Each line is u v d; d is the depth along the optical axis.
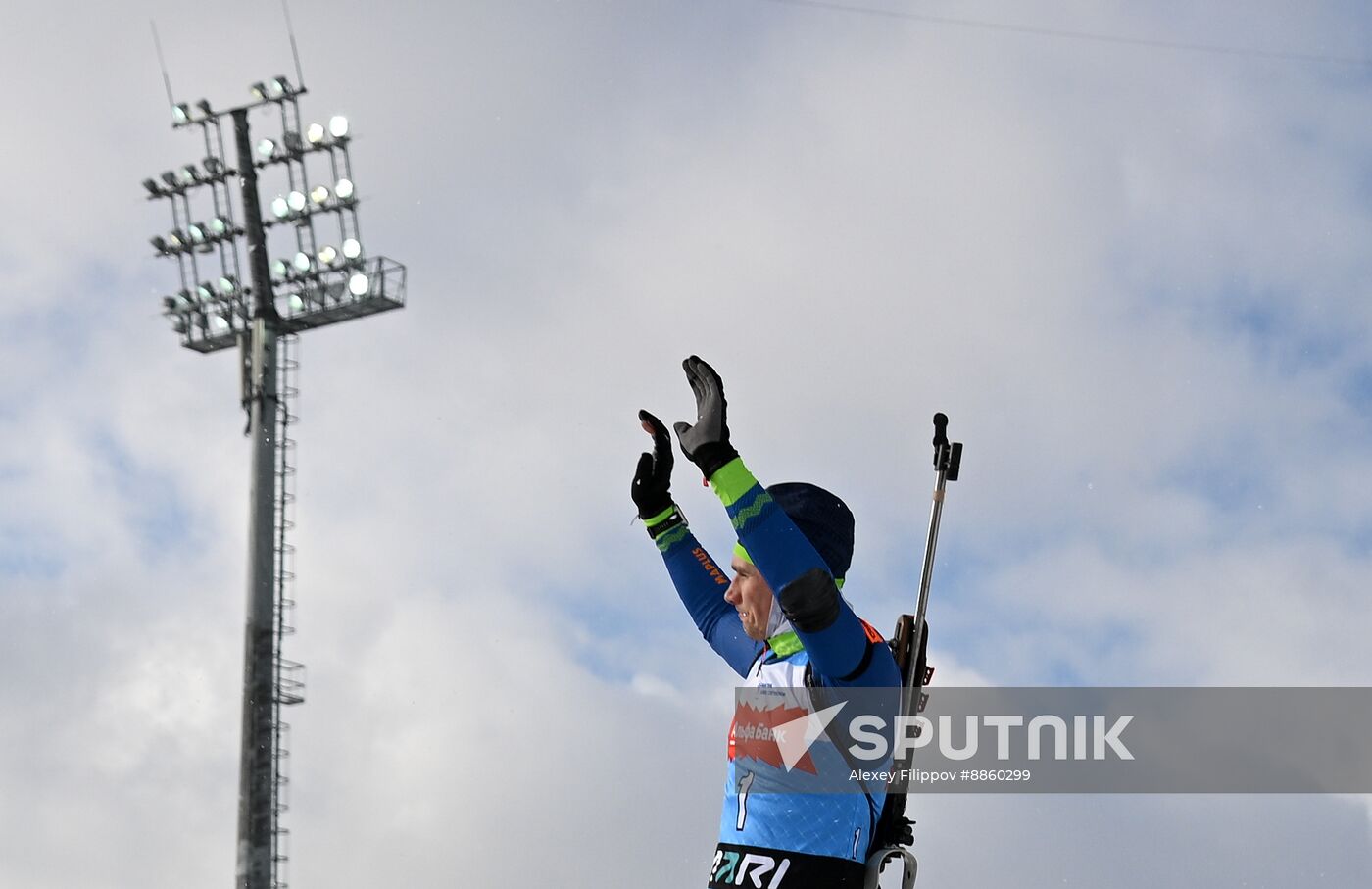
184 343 22.02
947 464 3.04
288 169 21.61
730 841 2.80
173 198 22.36
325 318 20.97
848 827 2.73
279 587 18.75
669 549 3.50
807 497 2.86
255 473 18.70
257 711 17.73
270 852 17.47
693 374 2.71
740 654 3.33
